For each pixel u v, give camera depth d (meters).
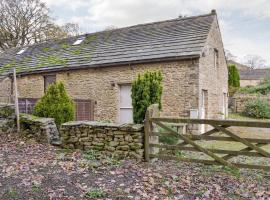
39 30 34.41
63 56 17.66
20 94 18.14
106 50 16.08
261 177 6.24
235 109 22.52
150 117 7.21
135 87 9.89
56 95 10.10
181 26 15.41
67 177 5.64
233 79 29.19
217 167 6.90
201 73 12.92
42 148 8.05
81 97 15.68
